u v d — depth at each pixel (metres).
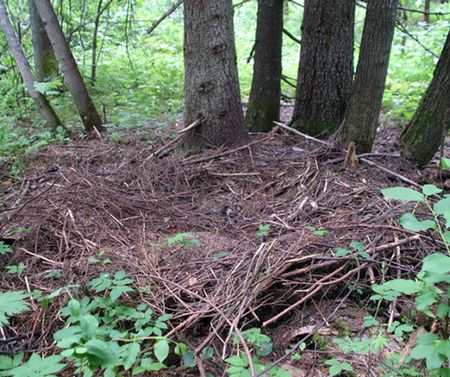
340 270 2.56
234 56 4.42
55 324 2.31
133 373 1.89
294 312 2.46
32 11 7.12
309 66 5.00
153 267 2.68
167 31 11.66
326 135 5.06
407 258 2.69
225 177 4.01
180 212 3.50
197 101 4.42
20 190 3.96
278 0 5.08
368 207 3.27
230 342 2.16
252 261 2.58
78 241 3.00
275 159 4.24
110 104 6.99
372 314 2.43
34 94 5.45
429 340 1.61
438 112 4.07
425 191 1.81
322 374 2.07
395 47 9.55
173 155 4.58
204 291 2.47
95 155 4.66
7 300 2.04
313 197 3.54
